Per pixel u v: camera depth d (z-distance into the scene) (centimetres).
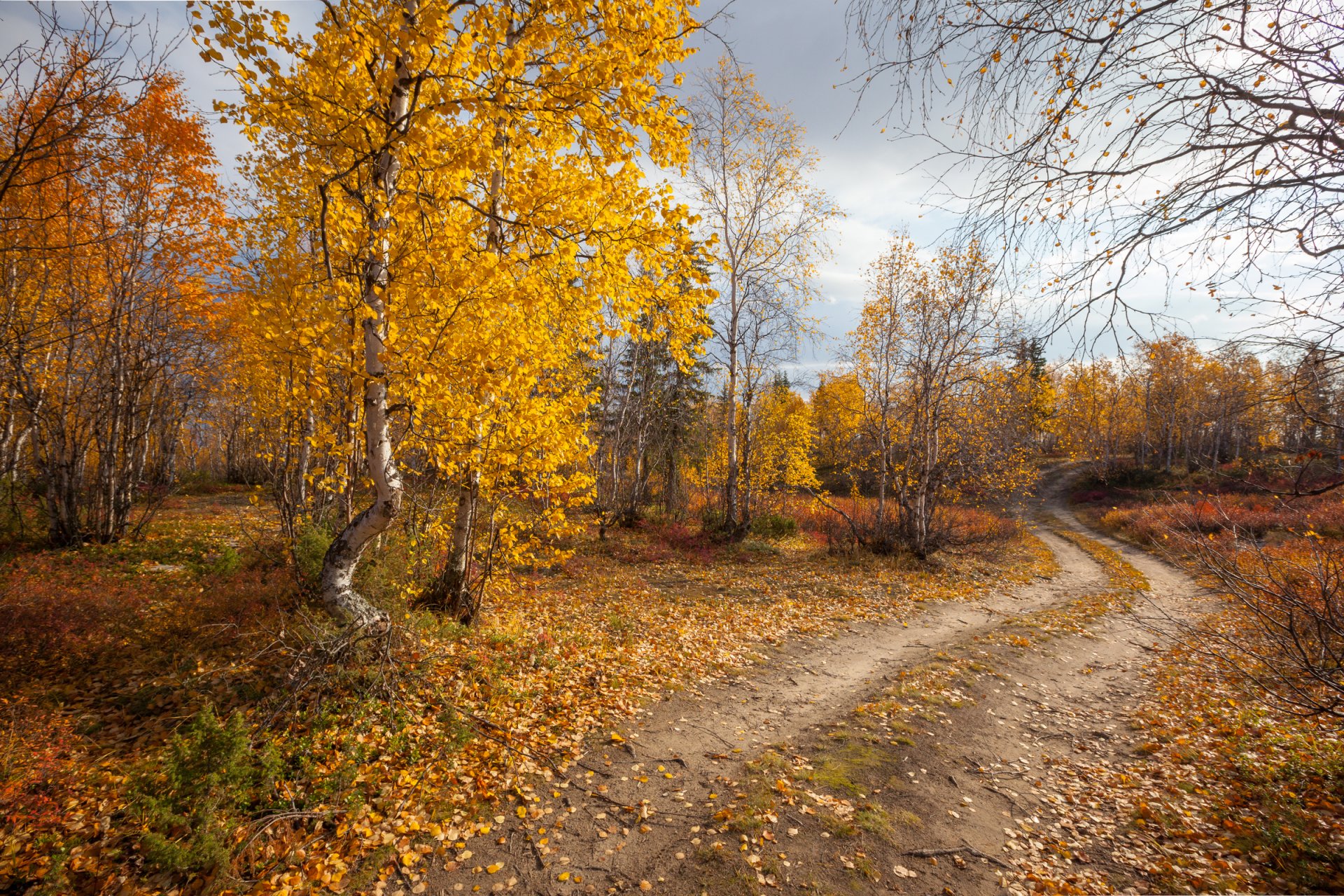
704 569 1452
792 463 2173
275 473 881
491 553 797
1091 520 2938
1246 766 486
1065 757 556
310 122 476
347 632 566
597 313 644
